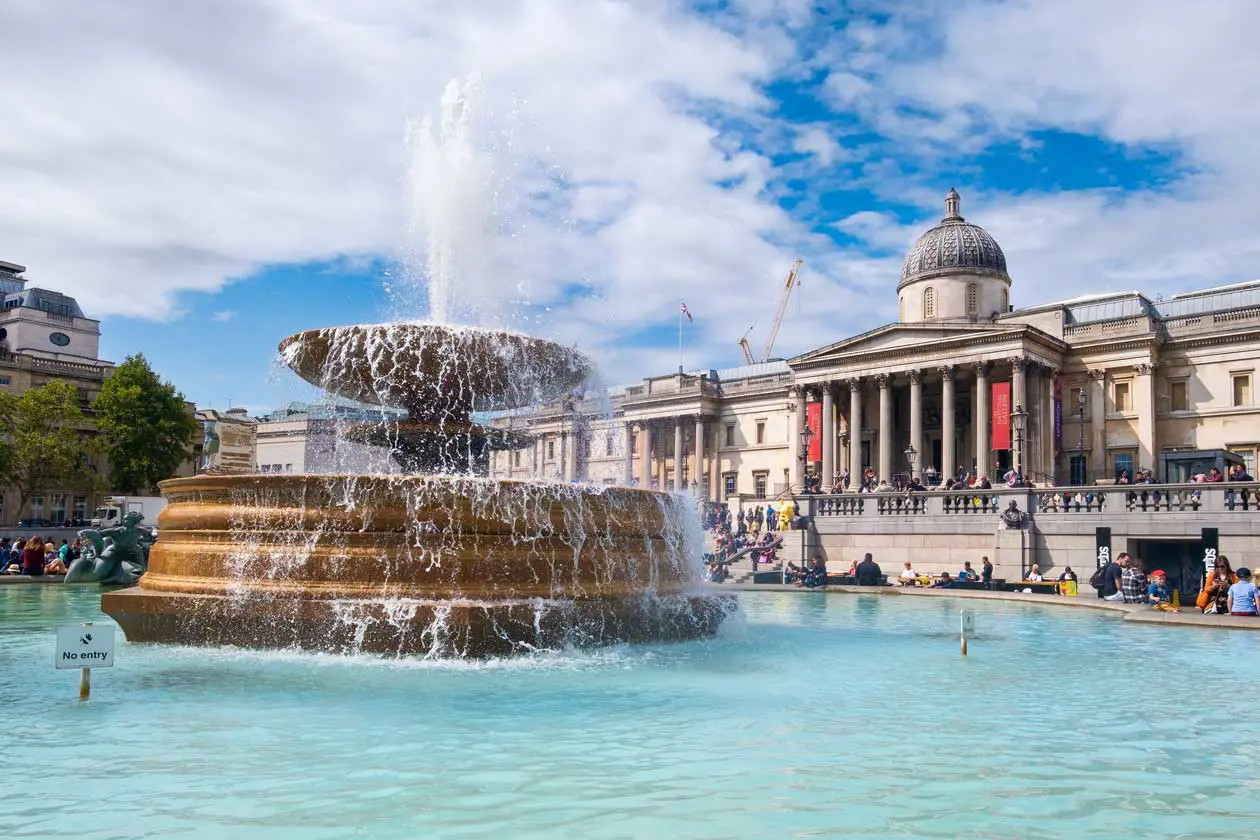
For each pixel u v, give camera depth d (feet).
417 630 41.63
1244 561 112.78
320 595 43.39
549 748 26.30
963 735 28.71
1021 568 128.77
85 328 331.36
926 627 64.13
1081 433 214.28
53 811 20.21
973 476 221.87
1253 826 20.03
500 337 55.01
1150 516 120.78
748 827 19.53
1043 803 21.57
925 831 19.43
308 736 27.40
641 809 20.67
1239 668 44.29
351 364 56.80
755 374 317.01
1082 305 247.50
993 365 223.92
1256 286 230.27
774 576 136.87
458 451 59.62
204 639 44.86
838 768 24.49
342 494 44.75
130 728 28.22
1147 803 21.67
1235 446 211.41
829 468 244.01
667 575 52.06
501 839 18.61
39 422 228.84
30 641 48.96
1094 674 42.04
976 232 262.47
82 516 276.62
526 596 44.60
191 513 47.52
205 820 19.65
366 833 18.90
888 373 236.22
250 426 175.52
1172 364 222.89
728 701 33.71
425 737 27.43
